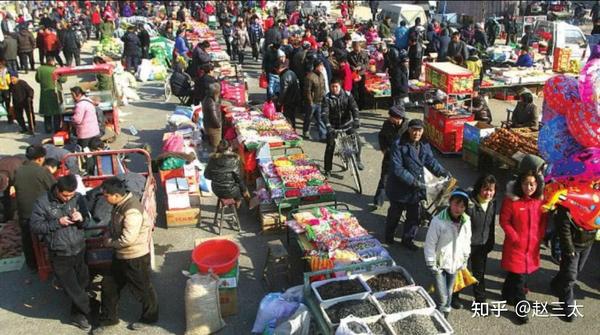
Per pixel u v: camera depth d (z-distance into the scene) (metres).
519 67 18.02
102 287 6.32
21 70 21.59
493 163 10.92
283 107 13.46
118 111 14.45
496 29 27.03
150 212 7.67
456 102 12.34
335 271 6.23
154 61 20.05
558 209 6.41
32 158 7.33
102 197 7.15
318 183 8.98
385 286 6.12
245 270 7.64
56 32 22.70
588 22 37.03
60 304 6.99
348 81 13.85
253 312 6.72
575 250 6.47
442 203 7.80
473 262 6.54
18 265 7.86
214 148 11.32
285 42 17.77
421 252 8.09
